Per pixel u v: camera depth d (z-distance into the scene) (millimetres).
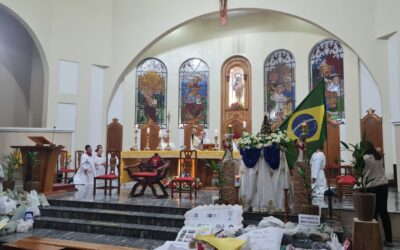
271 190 5543
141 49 12555
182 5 12188
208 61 13180
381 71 9695
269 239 3877
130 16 12789
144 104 13258
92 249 3408
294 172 5383
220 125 12852
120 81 13086
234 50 12914
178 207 5910
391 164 9414
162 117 13305
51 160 7766
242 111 12664
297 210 5297
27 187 7246
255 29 12734
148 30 12539
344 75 10984
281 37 12367
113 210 6273
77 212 6191
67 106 12070
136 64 13297
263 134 5934
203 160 8805
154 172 7352
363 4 10117
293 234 4176
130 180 9398
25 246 3391
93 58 12641
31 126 12680
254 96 12562
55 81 11820
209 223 4699
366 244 3840
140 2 12711
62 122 11930
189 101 13258
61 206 6676
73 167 11734
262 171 5625
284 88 12250
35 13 11523
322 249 3922
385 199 4699
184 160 8141
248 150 5715
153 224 5668
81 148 12156
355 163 4355
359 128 10578
